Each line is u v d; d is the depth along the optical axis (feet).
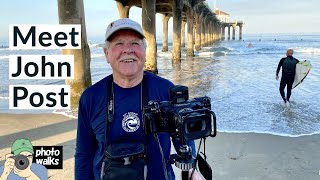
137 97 5.85
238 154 15.83
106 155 5.42
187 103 5.40
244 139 18.33
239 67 67.92
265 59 91.66
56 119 23.25
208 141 17.85
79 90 29.78
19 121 22.58
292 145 17.26
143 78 6.04
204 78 49.88
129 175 5.14
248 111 26.27
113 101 5.80
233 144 17.37
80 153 6.22
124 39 5.72
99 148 5.95
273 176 13.28
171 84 6.21
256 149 16.58
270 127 21.12
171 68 70.59
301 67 30.01
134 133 5.73
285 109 27.07
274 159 15.16
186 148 5.46
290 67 29.01
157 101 5.49
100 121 5.82
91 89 6.01
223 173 13.60
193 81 46.60
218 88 39.37
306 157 15.43
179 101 5.47
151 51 61.82
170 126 5.26
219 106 28.35
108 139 5.74
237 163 14.67
